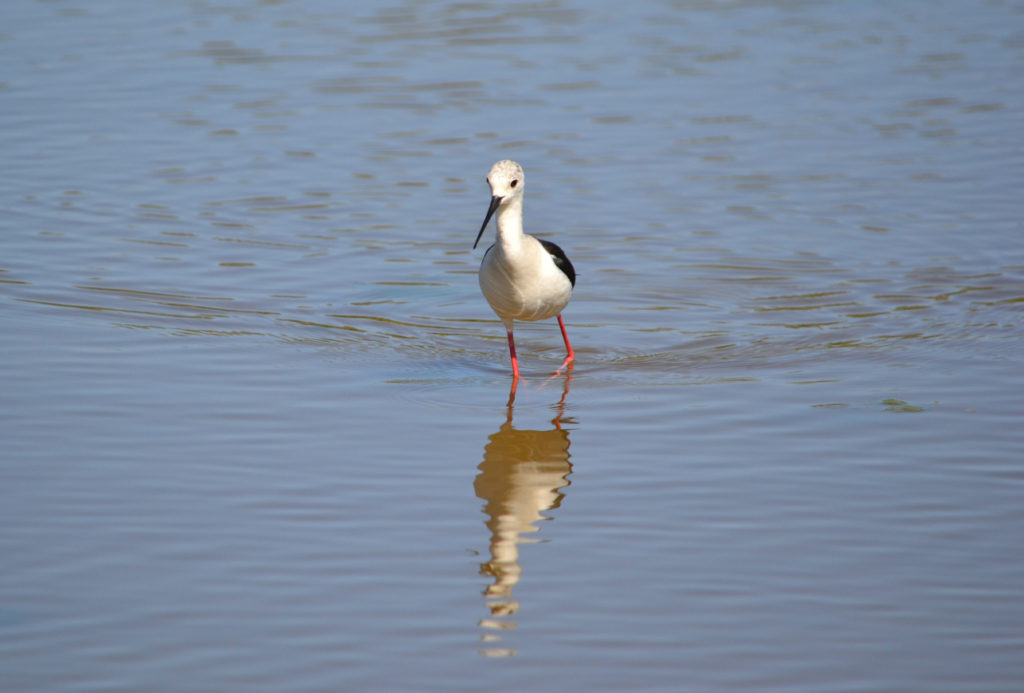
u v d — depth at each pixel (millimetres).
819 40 25422
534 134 20219
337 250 15844
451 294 14656
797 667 7316
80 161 18797
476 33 25969
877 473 9859
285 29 26125
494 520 9188
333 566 8477
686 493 9609
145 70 23281
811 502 9406
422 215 17109
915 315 13602
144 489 9547
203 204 17297
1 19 26484
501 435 10742
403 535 8938
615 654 7457
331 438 10617
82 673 7199
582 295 14609
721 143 19812
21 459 9992
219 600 8008
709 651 7488
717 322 13719
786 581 8289
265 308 13938
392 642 7574
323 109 21484
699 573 8406
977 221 16422
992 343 12703
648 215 16953
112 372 11930
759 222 16672
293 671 7254
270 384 11828
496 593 8164
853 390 11617
